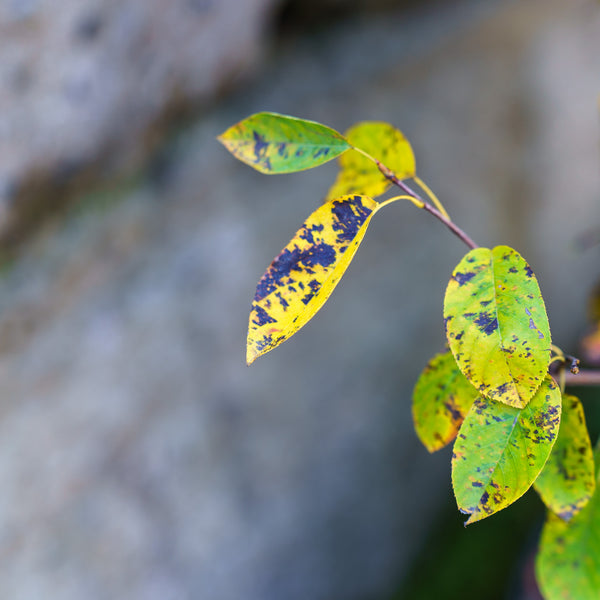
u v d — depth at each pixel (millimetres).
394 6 1245
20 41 615
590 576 490
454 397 482
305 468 1172
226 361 1047
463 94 1370
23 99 653
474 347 446
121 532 909
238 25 915
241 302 1053
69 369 845
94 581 874
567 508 471
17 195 717
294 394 1149
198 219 993
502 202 1468
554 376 474
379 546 1312
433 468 1419
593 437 1298
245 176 1059
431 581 1315
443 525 1405
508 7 1461
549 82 1497
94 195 855
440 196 1332
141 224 918
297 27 1136
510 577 1226
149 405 943
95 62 705
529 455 444
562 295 1620
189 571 999
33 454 809
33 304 800
